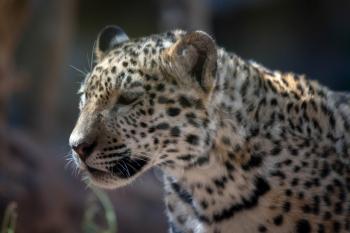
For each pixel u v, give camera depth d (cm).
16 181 1919
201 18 2286
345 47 3900
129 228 2012
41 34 2412
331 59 3919
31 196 1916
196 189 1112
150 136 1073
